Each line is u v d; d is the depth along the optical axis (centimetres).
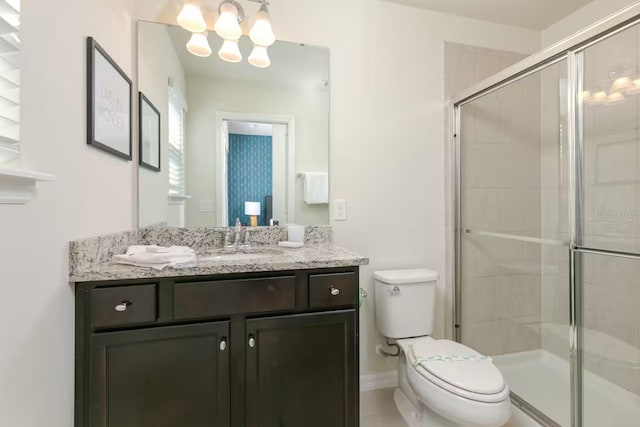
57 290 92
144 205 158
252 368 120
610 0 186
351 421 131
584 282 171
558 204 182
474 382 123
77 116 101
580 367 168
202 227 168
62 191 93
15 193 72
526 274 201
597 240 166
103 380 106
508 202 204
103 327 106
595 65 158
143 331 109
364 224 191
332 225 186
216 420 117
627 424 153
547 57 162
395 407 171
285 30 177
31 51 78
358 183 190
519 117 196
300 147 181
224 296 117
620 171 159
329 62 183
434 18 201
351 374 131
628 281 162
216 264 117
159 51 161
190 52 166
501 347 206
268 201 177
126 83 142
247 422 120
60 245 93
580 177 168
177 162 165
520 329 202
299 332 125
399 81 195
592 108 162
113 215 130
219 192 171
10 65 67
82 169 104
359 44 188
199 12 147
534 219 196
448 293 205
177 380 113
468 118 204
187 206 167
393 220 196
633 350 160
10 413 72
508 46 217
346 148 187
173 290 112
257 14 156
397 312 174
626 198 158
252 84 175
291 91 179
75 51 99
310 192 183
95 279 103
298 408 125
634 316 160
